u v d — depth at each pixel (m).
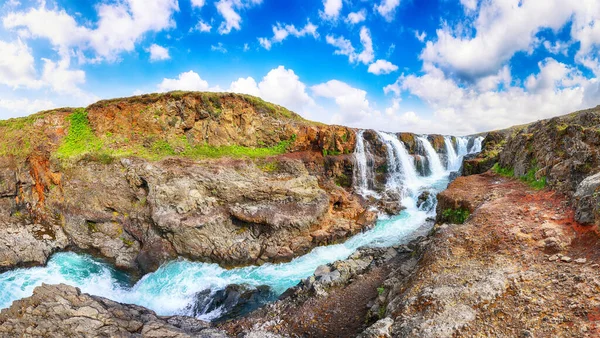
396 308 8.64
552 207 11.70
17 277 17.11
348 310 11.35
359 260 15.38
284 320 11.40
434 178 31.59
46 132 22.61
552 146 15.29
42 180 21.89
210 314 13.80
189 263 18.25
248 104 27.16
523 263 8.66
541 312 6.70
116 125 23.34
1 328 9.20
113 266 18.75
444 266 9.59
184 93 24.52
